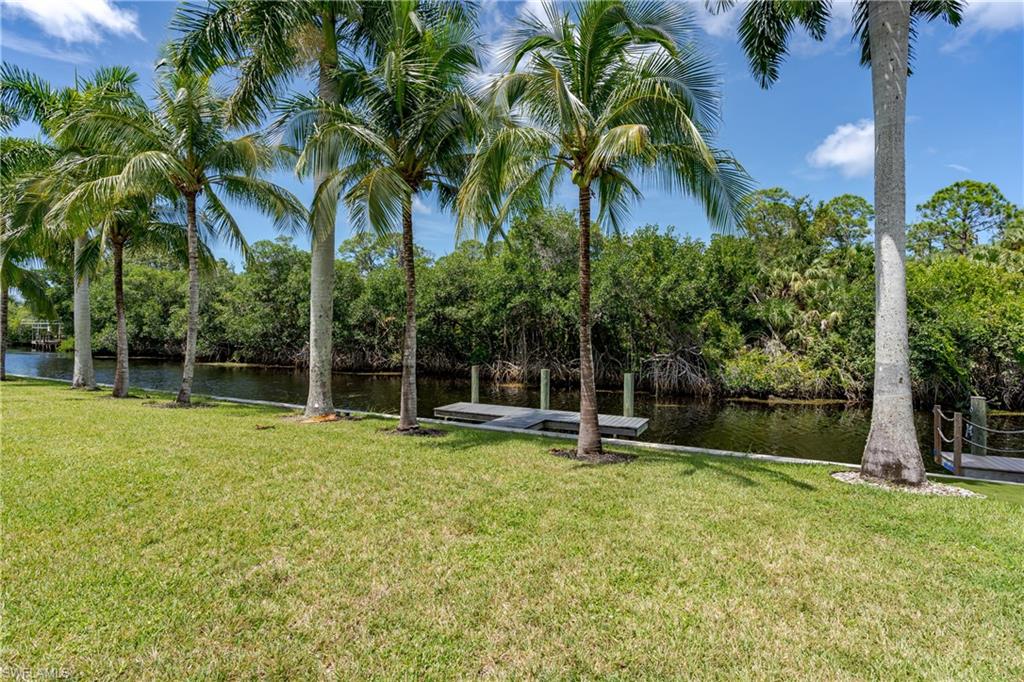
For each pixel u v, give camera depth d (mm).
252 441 7293
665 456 7195
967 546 4027
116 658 2418
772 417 15461
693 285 19500
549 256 23562
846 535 4199
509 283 22469
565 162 6984
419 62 7848
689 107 5984
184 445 6879
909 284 17578
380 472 5805
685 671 2414
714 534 4141
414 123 7895
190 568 3342
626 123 6270
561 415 11227
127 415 9422
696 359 20016
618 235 9242
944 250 28594
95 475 5293
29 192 11719
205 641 2572
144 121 10117
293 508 4512
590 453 6949
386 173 7289
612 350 22328
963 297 17172
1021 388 15969
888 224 6109
